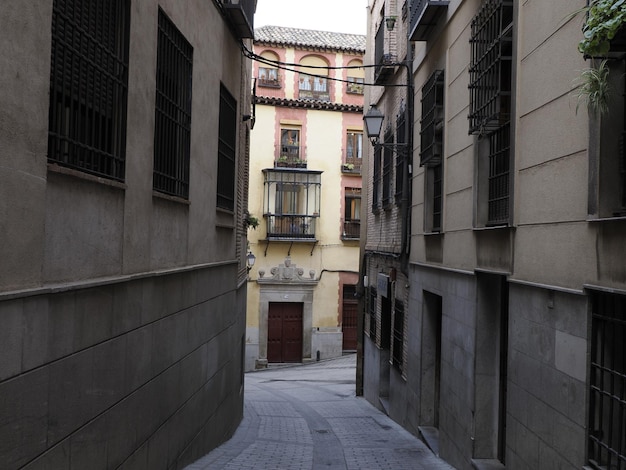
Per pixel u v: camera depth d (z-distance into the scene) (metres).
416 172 12.20
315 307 29.38
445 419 9.66
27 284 3.79
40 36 3.90
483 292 8.08
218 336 9.85
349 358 29.23
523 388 6.42
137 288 5.79
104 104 5.17
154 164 6.53
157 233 6.53
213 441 9.62
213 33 8.95
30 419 3.78
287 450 10.12
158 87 6.60
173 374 7.10
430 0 9.82
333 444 11.02
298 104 29.02
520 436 6.48
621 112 4.77
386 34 15.45
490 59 7.48
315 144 29.41
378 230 16.91
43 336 3.94
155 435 6.41
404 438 11.77
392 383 14.64
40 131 3.92
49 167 4.07
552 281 5.72
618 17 3.83
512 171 6.77
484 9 7.66
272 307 29.23
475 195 8.15
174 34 7.15
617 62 4.73
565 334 5.39
